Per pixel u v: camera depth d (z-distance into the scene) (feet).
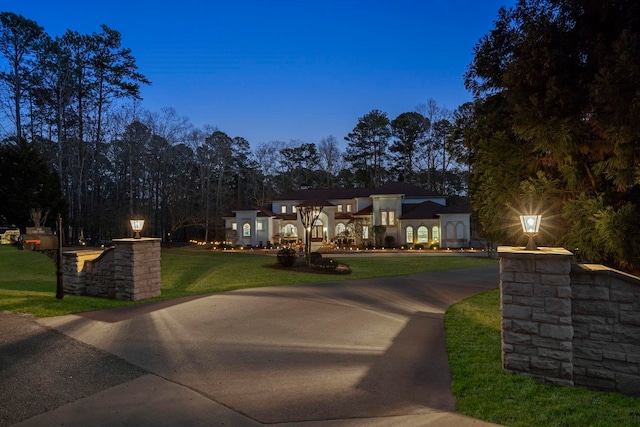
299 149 204.03
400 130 189.16
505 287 15.57
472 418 11.54
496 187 27.30
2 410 11.55
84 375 14.28
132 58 125.49
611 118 17.12
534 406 12.40
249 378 14.38
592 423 11.29
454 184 189.78
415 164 191.21
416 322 24.36
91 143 121.90
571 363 14.39
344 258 82.43
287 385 13.80
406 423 11.15
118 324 21.57
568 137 19.74
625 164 18.47
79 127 118.52
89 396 12.58
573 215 21.90
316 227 128.06
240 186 190.49
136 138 127.75
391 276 52.13
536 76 21.24
